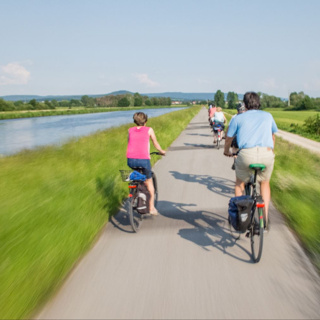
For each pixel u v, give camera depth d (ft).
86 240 13.44
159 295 9.41
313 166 29.30
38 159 32.63
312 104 407.64
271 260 11.37
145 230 14.62
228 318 8.25
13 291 9.65
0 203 17.60
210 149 41.22
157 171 28.19
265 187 12.70
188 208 17.63
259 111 12.48
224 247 12.60
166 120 89.30
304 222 14.35
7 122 205.98
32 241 12.91
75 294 9.61
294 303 8.80
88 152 36.01
